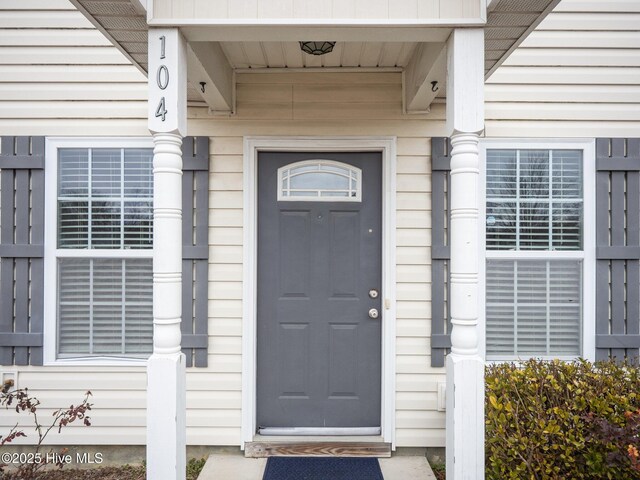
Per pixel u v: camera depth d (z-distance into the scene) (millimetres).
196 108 3172
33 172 3180
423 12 1955
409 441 3111
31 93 3201
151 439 1942
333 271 3232
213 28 1985
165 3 1940
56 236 3184
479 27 1993
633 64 3211
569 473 2295
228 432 3117
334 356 3225
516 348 3207
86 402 2936
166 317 1974
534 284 3221
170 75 1975
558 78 3211
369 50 2881
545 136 3201
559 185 3234
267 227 3234
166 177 1986
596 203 3178
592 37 3217
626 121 3211
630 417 2137
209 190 3162
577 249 3217
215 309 3148
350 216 3230
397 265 3158
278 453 3043
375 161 3234
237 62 3043
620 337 3137
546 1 1870
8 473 2832
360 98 3170
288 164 3230
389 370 3125
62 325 3201
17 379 3139
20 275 3146
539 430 2285
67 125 3199
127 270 3213
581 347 3178
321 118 3170
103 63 3207
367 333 3223
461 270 2016
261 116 3162
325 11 1952
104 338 3203
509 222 3221
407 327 3150
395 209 3158
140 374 3152
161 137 1984
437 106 3172
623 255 3150
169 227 1988
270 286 3232
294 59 3012
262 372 3215
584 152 3207
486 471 2379
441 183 3152
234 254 3156
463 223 2016
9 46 3213
